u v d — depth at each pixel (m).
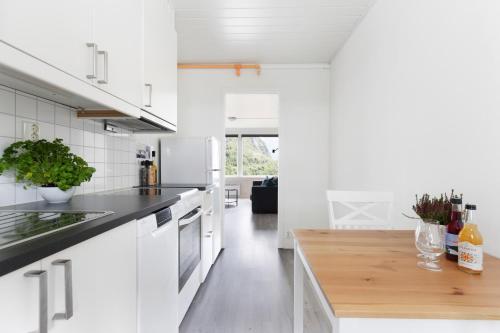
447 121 1.44
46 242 0.69
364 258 1.00
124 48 1.44
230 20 2.63
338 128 3.30
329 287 0.76
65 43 0.99
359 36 2.66
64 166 1.37
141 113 1.67
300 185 3.71
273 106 6.28
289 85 3.71
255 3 2.37
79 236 0.79
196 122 3.70
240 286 2.48
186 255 1.98
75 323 0.80
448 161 1.44
